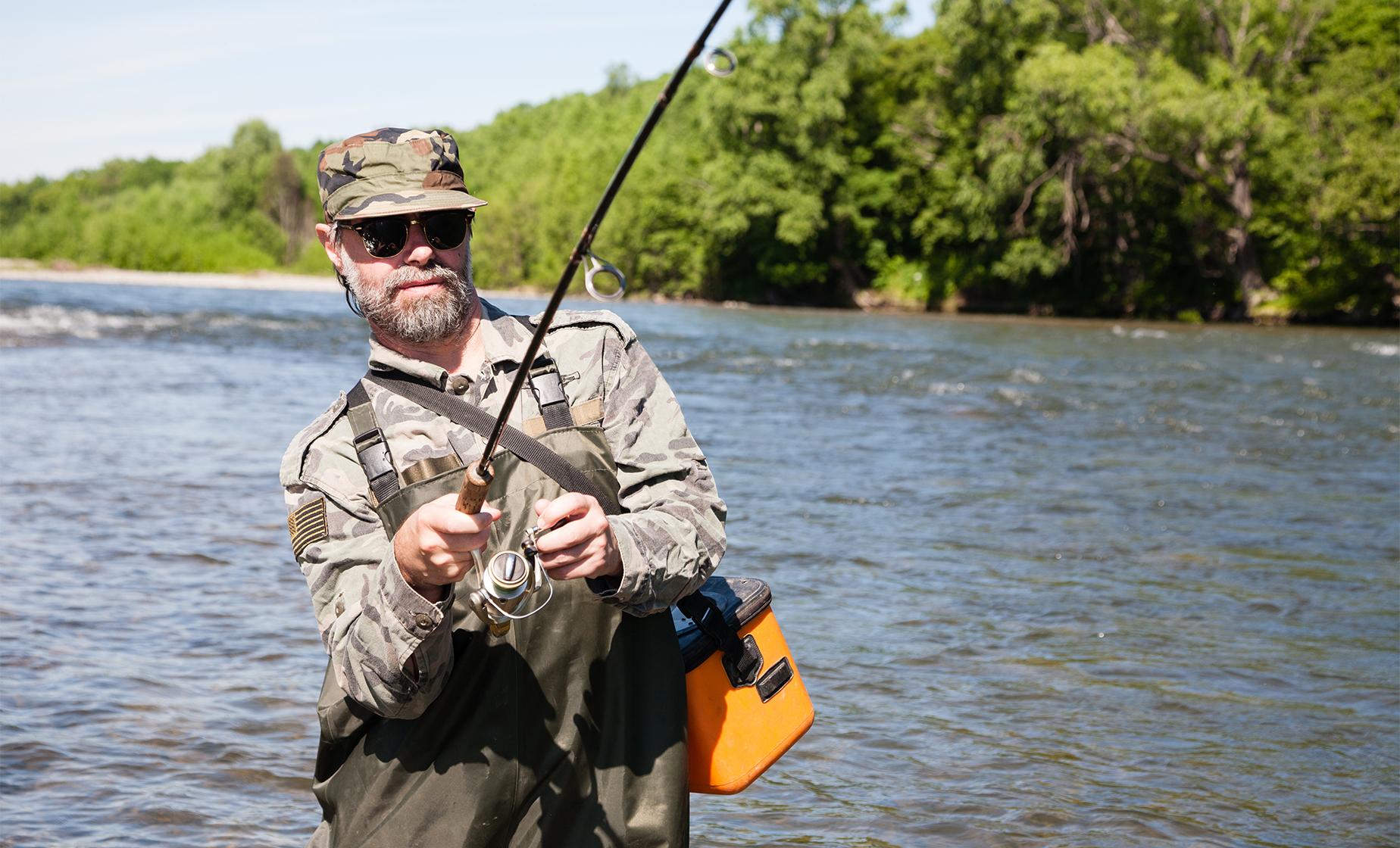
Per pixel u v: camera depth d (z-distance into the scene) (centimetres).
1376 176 3506
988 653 461
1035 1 4206
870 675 432
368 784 168
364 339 2062
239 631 462
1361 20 3969
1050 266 4128
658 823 168
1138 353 2270
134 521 639
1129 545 648
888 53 5084
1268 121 3547
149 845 294
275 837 303
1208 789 343
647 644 173
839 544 633
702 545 171
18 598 491
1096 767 357
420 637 154
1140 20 3900
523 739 166
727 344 2225
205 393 1212
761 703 183
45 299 3011
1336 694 423
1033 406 1346
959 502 761
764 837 311
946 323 3497
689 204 5303
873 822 320
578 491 169
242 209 11119
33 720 368
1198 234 4066
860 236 5016
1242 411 1335
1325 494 822
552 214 6406
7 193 13975
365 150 172
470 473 148
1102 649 467
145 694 393
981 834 313
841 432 1092
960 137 4641
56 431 933
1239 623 507
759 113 4838
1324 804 335
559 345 178
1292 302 3869
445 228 171
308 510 170
